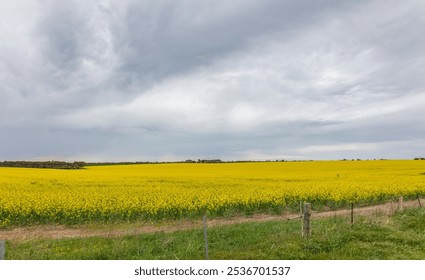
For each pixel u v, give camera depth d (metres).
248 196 24.73
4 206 20.70
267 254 12.66
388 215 18.77
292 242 13.73
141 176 47.09
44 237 16.34
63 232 18.91
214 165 77.94
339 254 12.68
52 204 21.30
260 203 24.27
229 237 15.18
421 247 13.45
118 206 21.64
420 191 31.75
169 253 13.09
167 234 15.77
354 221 16.75
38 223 20.81
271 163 82.31
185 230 17.00
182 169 66.25
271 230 16.16
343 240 13.89
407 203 27.33
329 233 14.48
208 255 12.79
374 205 28.03
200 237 15.36
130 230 17.17
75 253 13.06
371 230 15.25
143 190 29.66
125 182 37.91
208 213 22.50
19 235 17.97
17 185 33.66
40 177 43.88
